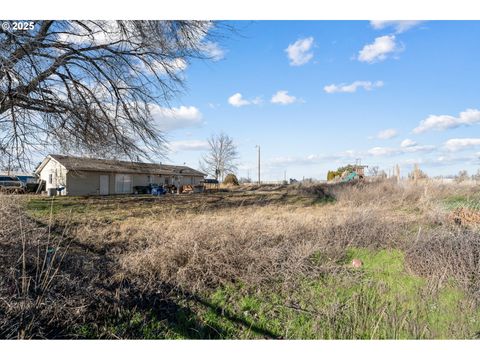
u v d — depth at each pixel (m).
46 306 3.20
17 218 5.15
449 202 11.66
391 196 13.82
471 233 5.37
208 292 4.11
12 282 3.45
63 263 4.27
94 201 15.00
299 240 6.03
